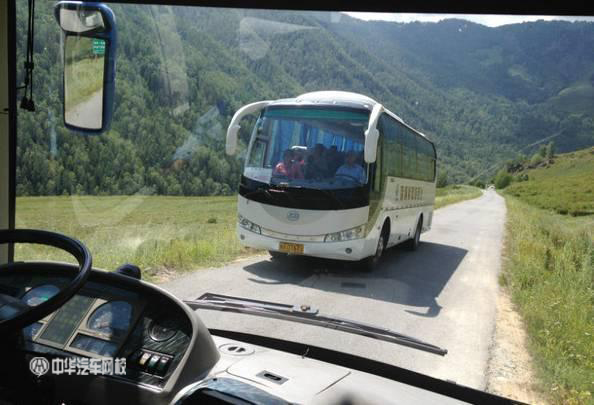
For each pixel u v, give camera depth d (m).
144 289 2.00
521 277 3.51
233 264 5.42
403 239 9.17
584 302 2.96
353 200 7.11
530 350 2.66
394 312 3.78
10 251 2.65
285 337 2.27
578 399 2.23
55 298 1.36
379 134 7.67
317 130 7.48
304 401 1.68
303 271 5.49
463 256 5.33
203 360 1.82
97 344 1.90
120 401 1.75
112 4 2.76
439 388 2.00
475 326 3.14
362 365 2.10
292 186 7.19
